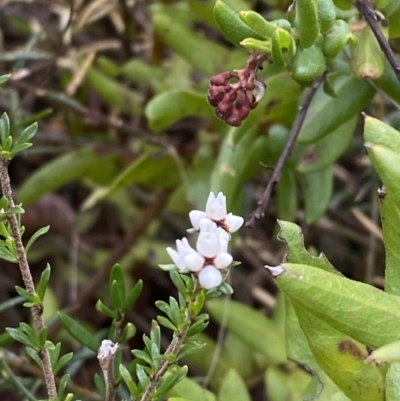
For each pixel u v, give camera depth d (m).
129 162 0.30
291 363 0.25
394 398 0.17
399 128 0.29
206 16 0.26
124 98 0.31
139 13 0.34
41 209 0.35
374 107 0.28
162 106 0.25
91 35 0.35
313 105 0.22
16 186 0.37
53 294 0.31
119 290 0.18
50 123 0.34
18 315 0.33
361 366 0.17
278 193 0.26
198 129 0.32
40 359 0.17
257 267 0.32
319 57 0.18
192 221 0.15
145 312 0.33
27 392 0.21
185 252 0.15
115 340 0.18
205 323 0.16
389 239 0.17
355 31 0.20
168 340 0.31
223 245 0.15
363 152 0.30
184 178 0.28
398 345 0.15
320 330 0.17
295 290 0.16
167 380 0.16
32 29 0.34
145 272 0.33
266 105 0.23
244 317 0.25
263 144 0.25
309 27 0.18
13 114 0.30
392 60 0.19
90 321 0.32
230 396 0.22
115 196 0.35
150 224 0.32
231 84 0.18
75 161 0.30
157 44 0.32
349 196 0.31
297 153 0.24
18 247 0.16
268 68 0.23
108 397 0.17
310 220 0.25
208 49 0.27
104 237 0.36
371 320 0.16
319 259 0.17
